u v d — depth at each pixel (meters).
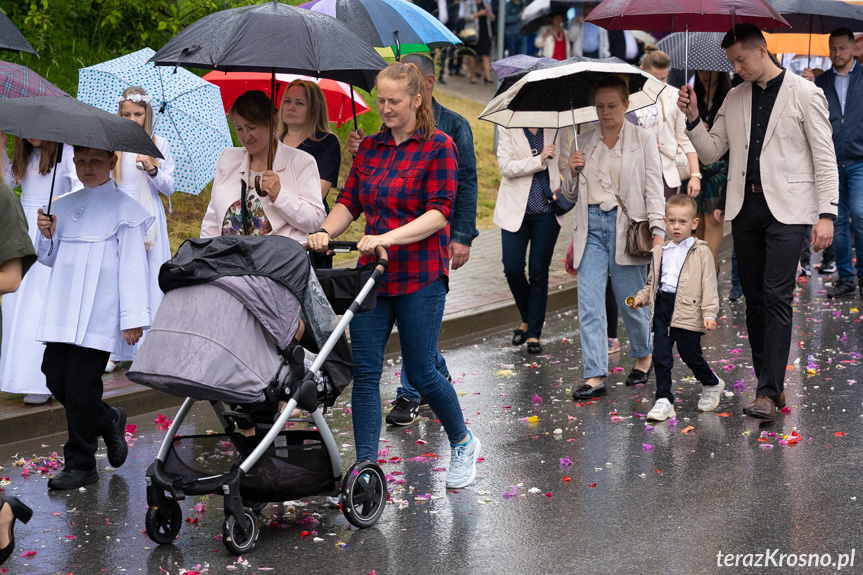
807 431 10.13
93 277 8.81
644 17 11.59
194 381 6.90
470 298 16.70
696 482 8.73
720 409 11.11
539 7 29.94
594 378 11.82
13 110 8.15
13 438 10.37
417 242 8.20
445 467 9.37
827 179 10.31
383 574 6.98
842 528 7.62
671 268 10.82
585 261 11.79
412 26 10.74
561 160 13.66
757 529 7.63
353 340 8.29
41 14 18.67
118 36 20.72
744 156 10.68
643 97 11.66
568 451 9.76
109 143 8.09
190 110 13.02
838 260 16.94
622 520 7.89
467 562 7.16
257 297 7.15
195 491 7.32
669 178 14.43
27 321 10.71
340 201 8.61
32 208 11.36
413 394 10.97
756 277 10.95
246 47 8.12
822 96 10.36
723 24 11.40
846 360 12.99
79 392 8.86
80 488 8.94
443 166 8.12
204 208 19.25
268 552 7.41
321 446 7.70
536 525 7.84
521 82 10.57
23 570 7.16
